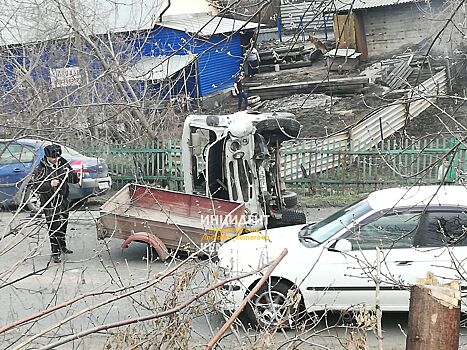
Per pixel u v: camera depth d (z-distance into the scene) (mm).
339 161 14484
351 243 7305
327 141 14781
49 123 7344
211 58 24406
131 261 10219
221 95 24953
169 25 19188
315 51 26844
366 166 14328
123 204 9125
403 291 7031
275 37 28516
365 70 24219
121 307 7547
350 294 7129
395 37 26406
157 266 9789
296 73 26016
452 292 2934
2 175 12492
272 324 5059
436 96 4953
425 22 25750
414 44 25984
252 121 10484
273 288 7156
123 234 10016
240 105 21594
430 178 12578
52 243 9422
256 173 10562
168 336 4359
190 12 25391
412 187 7117
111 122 12195
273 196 10906
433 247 7027
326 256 7195
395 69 22828
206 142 11258
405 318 7516
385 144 15602
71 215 13023
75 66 13344
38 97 7891
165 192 11188
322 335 6605
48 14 13492
